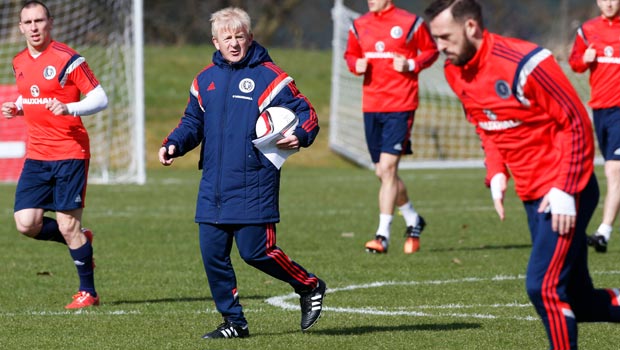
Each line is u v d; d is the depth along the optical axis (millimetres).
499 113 17797
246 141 20766
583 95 88562
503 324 23656
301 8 137375
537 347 21188
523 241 40125
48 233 26766
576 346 17562
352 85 93000
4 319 24641
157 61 108938
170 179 71812
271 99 20938
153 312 25609
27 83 25812
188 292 28906
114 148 76750
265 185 20875
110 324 23906
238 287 29688
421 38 36875
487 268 33094
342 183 68312
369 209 52406
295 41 136250
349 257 35844
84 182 26312
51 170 26078
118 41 71125
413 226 37438
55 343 21734
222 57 21281
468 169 81500
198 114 21531
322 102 101125
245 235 20906
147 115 92688
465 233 42844
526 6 136875
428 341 21781
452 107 94062
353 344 21453
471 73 17734
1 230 43625
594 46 35812
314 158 86812
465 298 27469
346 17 94625
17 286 29953
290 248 38156
